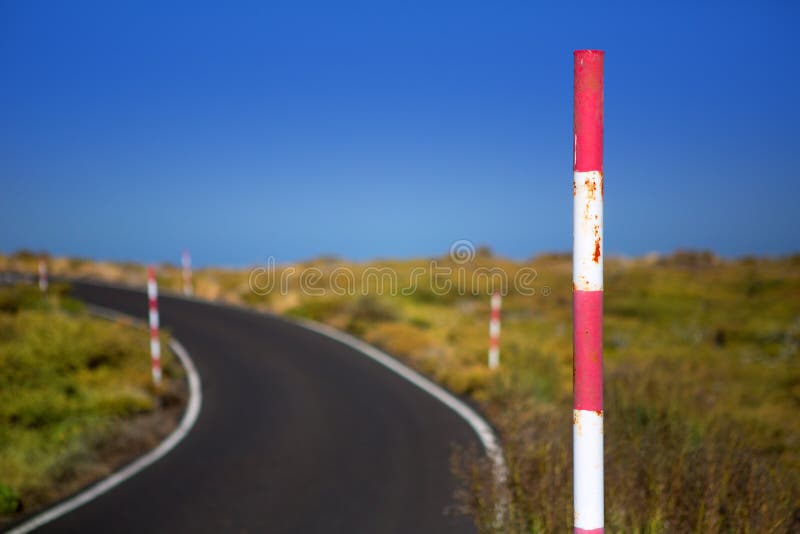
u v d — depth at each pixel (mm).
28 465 8039
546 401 10719
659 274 32781
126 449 9242
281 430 10055
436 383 12906
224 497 7195
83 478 8008
